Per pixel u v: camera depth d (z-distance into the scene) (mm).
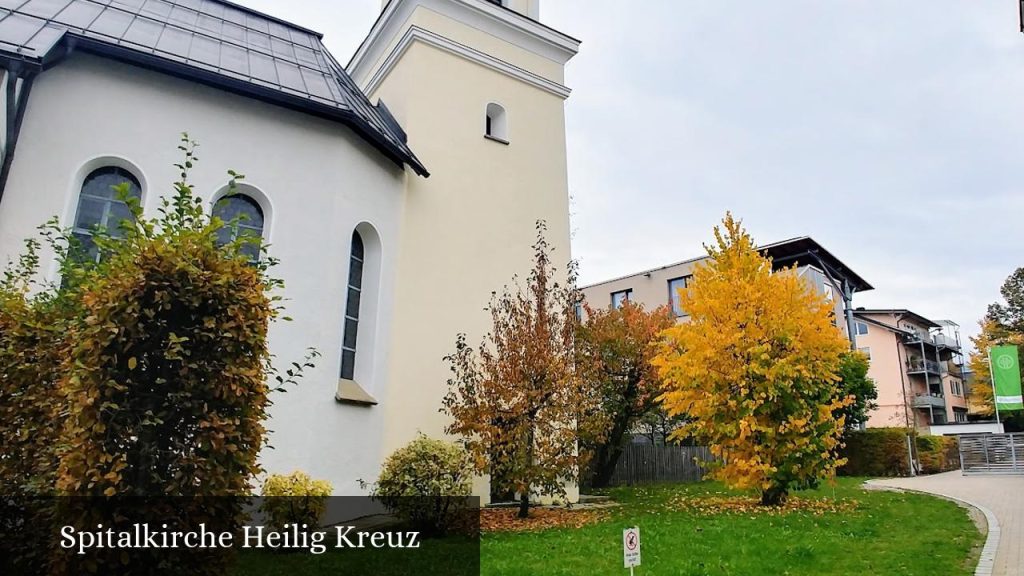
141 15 11500
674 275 34281
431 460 9742
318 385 10523
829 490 17328
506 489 11461
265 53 12594
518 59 16703
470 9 15781
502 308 13078
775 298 13203
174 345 4113
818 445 13094
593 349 18938
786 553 8211
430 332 13273
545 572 7289
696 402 13453
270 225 10648
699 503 14422
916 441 26922
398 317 12836
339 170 11570
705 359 13305
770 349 13109
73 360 4227
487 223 14914
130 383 4059
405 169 13727
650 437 26328
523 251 15414
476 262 14461
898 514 11820
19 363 5355
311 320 10664
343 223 11508
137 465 4090
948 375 56062
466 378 11578
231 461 4297
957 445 30453
